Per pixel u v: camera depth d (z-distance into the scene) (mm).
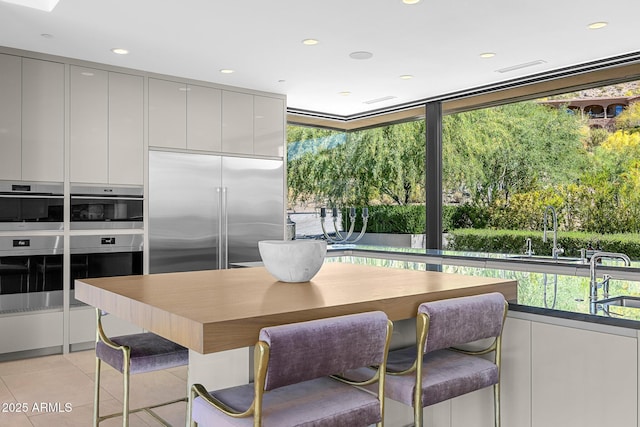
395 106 6512
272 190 5777
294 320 1600
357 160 7504
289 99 6148
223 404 1611
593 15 3529
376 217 7242
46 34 3900
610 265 3846
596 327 1933
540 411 2111
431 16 3549
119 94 4750
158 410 3078
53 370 3957
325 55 4426
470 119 6031
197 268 5199
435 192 6035
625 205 4684
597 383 1933
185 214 5137
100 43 4102
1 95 4164
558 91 5086
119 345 2240
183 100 5141
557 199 5219
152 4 3342
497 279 2381
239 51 4309
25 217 4266
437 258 4977
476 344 2318
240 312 1565
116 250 4723
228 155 5453
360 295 1894
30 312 4289
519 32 3857
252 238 5602
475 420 2322
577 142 5055
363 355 1560
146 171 4902
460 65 4723
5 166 4180
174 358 2268
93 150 4605
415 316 1935
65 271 4453
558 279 2830
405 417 2441
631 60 4383
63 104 4457
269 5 3355
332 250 5531
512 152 5621
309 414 1522
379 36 3945
